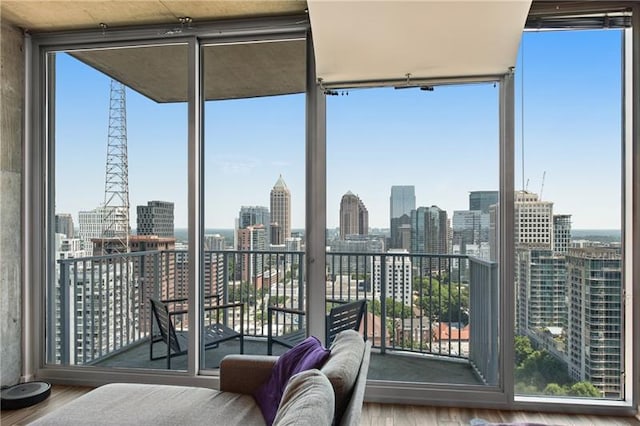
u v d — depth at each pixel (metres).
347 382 1.32
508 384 2.53
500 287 2.58
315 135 2.74
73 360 3.04
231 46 2.88
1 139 2.79
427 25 2.19
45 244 3.05
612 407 2.45
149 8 2.63
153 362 2.93
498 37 2.22
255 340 2.85
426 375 2.69
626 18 2.46
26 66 2.98
